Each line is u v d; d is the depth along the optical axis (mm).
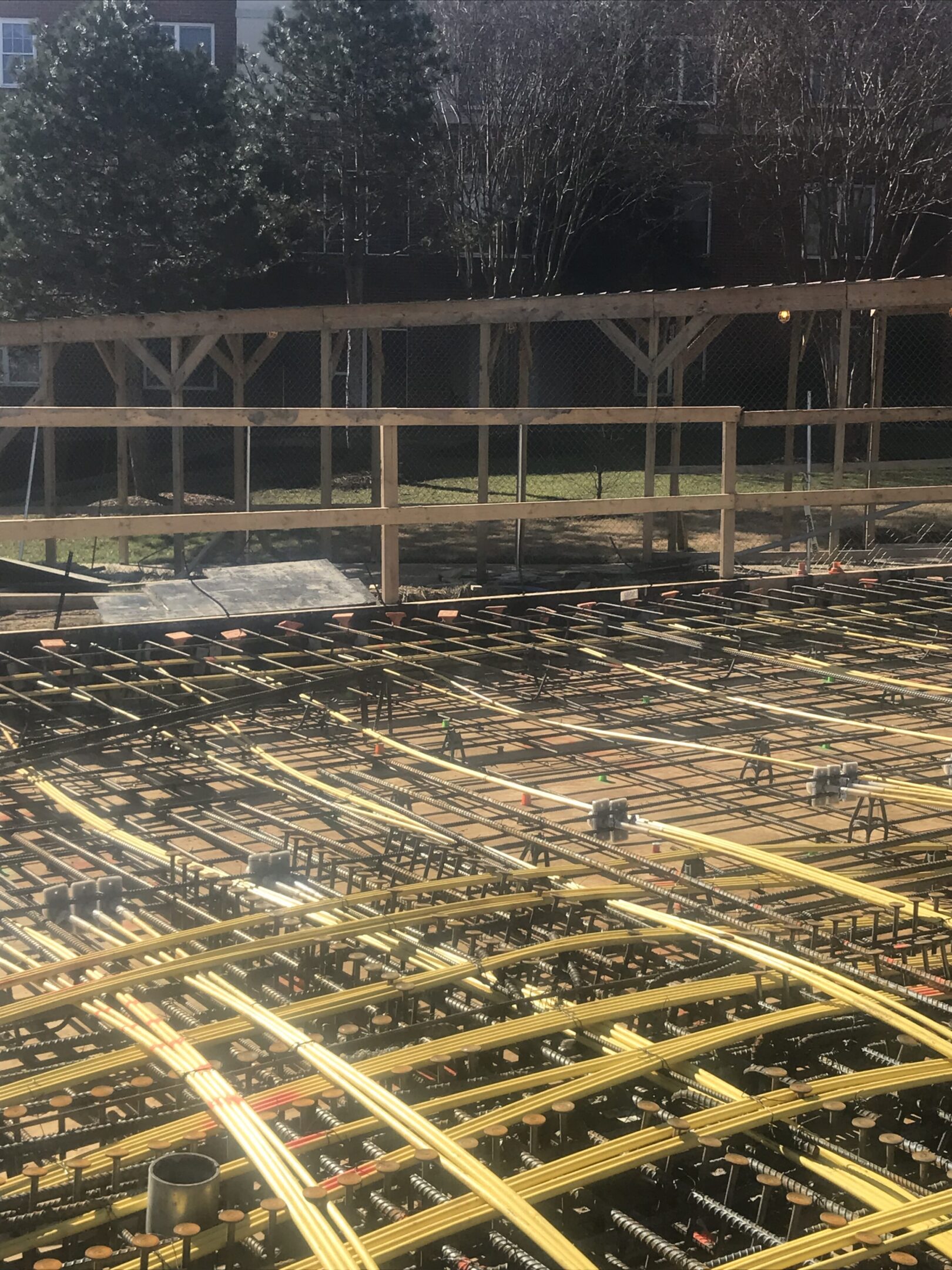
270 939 3193
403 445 23109
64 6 24469
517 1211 2148
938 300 11703
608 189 22906
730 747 5918
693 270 24125
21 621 9930
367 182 21203
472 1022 2955
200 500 18734
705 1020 3186
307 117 20516
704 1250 2369
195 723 6059
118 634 7094
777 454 23438
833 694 6941
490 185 21719
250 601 8172
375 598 9281
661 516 17656
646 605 8523
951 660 7660
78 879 3918
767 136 19734
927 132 19109
